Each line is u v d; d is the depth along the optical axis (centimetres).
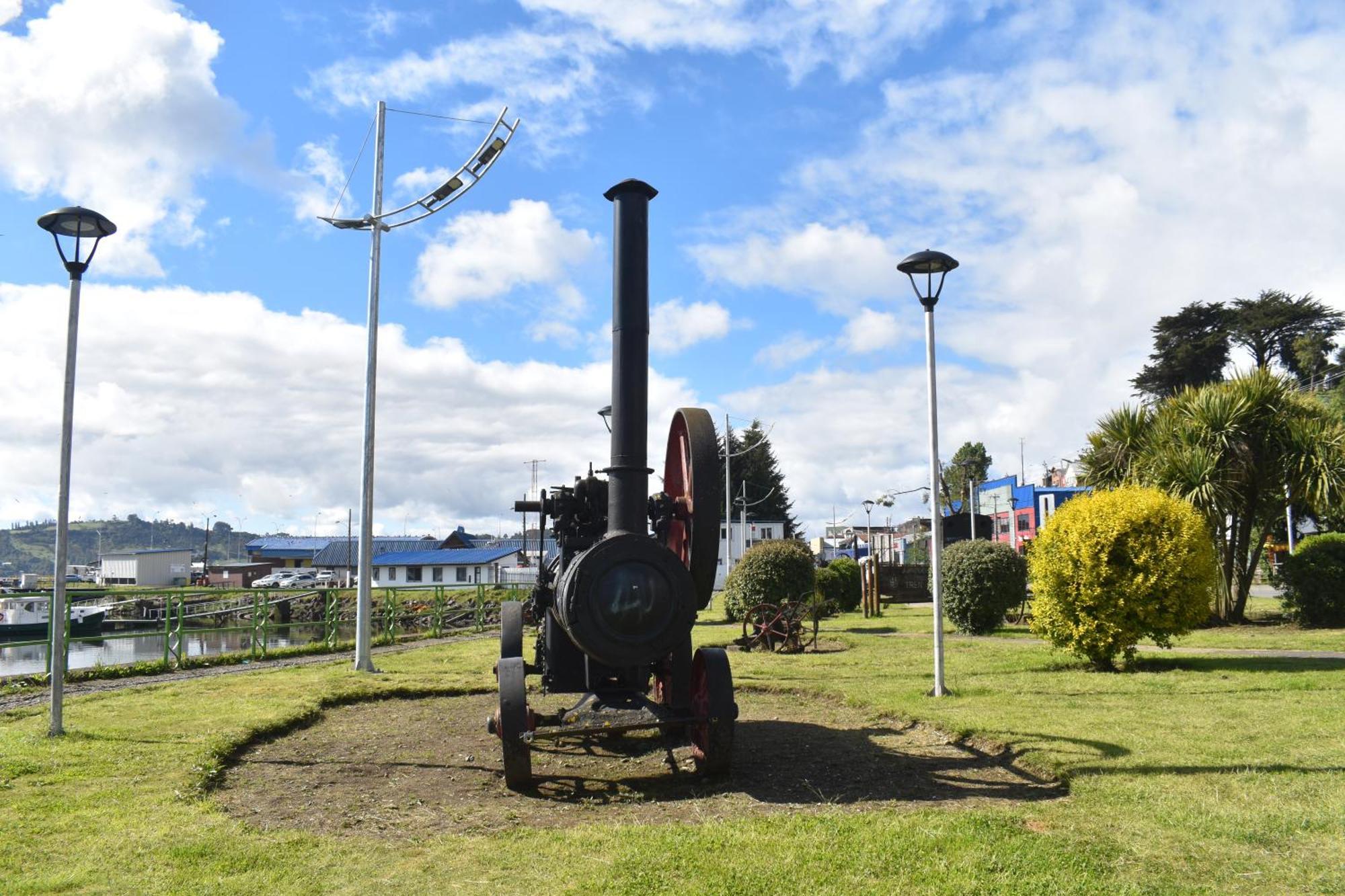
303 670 1301
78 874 452
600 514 746
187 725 844
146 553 8875
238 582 7800
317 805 607
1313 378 4634
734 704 652
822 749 766
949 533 3378
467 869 461
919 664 1236
